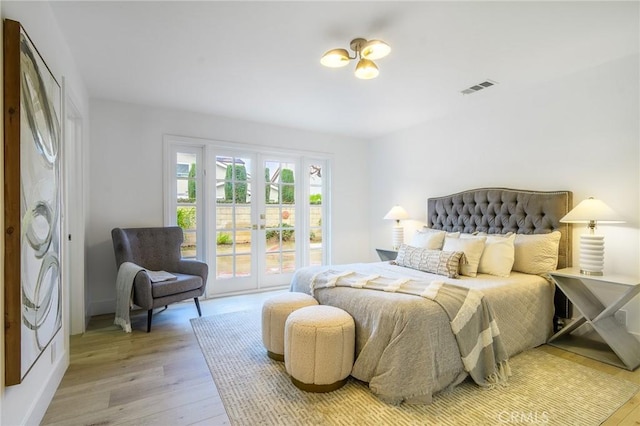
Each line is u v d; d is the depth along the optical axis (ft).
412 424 5.33
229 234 13.61
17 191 4.21
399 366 5.88
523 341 7.94
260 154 14.34
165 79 9.56
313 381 6.24
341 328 6.40
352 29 6.95
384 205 16.08
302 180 15.48
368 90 10.39
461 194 11.98
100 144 11.08
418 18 6.55
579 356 7.86
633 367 7.12
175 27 6.89
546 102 9.76
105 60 8.36
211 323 10.17
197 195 13.03
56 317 6.08
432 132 13.53
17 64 4.26
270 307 7.77
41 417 5.38
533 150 10.09
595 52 8.01
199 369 7.22
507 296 7.72
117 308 9.74
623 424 5.36
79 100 9.00
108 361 7.56
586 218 7.95
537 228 9.70
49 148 5.65
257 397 6.13
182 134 12.46
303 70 8.96
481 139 11.59
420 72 9.07
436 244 10.70
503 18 6.55
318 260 16.03
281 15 6.46
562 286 8.27
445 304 6.42
